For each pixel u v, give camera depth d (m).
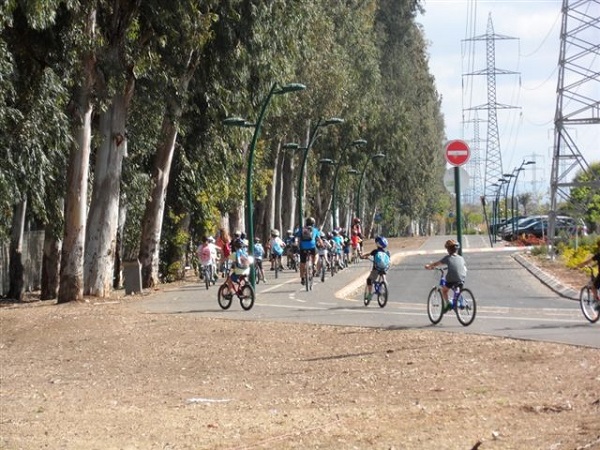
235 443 12.11
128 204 47.62
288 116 64.00
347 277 49.38
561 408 13.11
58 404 16.97
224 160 49.66
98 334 26.70
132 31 36.94
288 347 22.81
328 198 95.44
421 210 137.50
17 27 33.25
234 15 39.28
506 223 119.38
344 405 15.32
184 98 40.53
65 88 34.19
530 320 25.86
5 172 31.86
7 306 38.84
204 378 19.73
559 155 61.38
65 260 37.56
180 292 42.06
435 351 20.47
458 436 11.47
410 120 96.75
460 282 24.81
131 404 16.78
